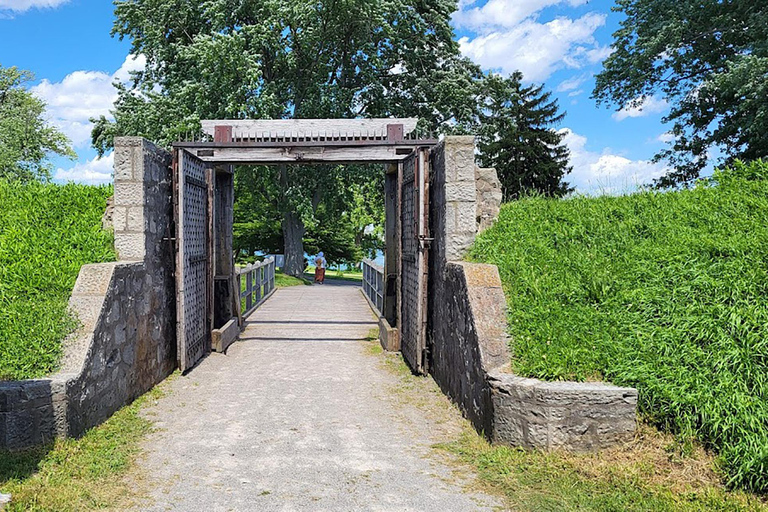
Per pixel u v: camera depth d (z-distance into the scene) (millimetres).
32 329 4707
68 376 4355
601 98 20875
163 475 3945
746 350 4098
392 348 8484
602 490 3535
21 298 5324
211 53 18125
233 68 18688
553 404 3963
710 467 3621
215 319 9469
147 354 6156
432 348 6930
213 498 3594
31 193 7684
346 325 11133
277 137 7785
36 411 4086
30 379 4246
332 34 20797
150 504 3496
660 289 4980
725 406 3793
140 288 5957
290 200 21406
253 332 10250
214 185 8469
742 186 6500
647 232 6098
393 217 9422
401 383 6648
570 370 4293
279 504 3518
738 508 3213
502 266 5926
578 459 3893
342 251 32031
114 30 21625
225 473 3994
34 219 6965
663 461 3760
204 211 8203
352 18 19844
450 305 5969
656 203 6766
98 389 4844
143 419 5176
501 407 4242
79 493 3559
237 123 7734
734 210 5930
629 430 3955
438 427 5008
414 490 3715
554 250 6215
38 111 35344
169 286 7027
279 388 6402
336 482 3848
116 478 3863
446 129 21875
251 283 13055
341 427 5031
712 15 17219
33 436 4078
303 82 21891
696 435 3807
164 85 22000
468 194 6523
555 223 6957
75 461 3998
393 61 22234
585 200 7602
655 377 4117
